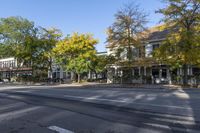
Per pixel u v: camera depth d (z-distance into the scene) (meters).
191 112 10.48
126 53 35.59
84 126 8.30
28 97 18.23
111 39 34.97
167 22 29.91
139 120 9.11
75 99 16.17
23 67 69.38
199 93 20.03
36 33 58.06
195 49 28.25
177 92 21.36
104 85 36.03
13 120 9.55
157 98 15.94
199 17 28.55
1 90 26.25
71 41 45.16
